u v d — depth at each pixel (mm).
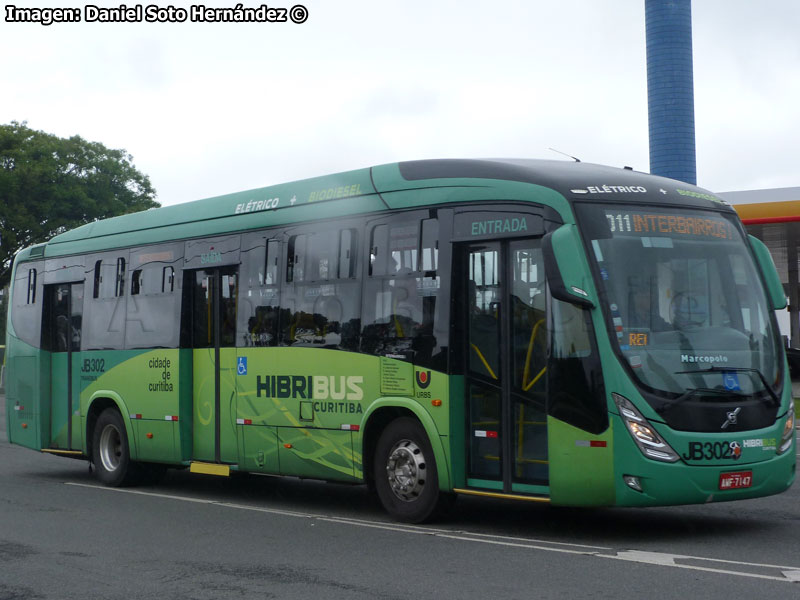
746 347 9164
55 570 7934
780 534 9172
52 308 15656
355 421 10531
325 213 11164
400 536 9281
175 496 12875
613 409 8570
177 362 12953
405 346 10062
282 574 7660
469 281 9703
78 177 57562
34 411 15609
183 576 7648
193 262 12922
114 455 14211
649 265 9039
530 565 7781
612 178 9414
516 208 9320
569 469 8750
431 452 9859
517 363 9250
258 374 11781
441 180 10031
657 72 68250
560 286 8531
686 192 9664
